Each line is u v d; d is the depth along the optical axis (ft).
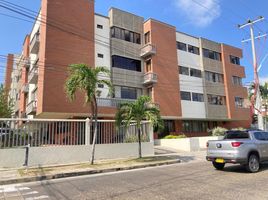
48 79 71.56
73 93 42.45
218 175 32.35
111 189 25.59
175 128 107.55
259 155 35.47
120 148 51.60
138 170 39.55
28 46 107.04
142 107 49.11
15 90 133.49
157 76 95.76
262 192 22.88
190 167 40.91
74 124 46.24
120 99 86.94
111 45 90.89
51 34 74.28
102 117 84.94
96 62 86.33
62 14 77.20
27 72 106.32
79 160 45.50
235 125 133.08
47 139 43.01
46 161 42.14
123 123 49.32
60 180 32.53
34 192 25.79
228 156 34.32
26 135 41.29
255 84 86.63
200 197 21.53
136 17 99.55
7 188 28.09
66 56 75.46
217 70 122.31
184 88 107.76
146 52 95.71
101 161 46.88
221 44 127.03
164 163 45.68
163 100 96.22
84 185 28.25
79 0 81.46
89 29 81.61
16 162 39.63
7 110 90.07
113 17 92.43
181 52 110.52
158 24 101.04
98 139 49.26
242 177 30.60
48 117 79.10
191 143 72.90
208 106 114.11
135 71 95.40
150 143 57.82
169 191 23.95
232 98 124.36
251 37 87.97
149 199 21.26
